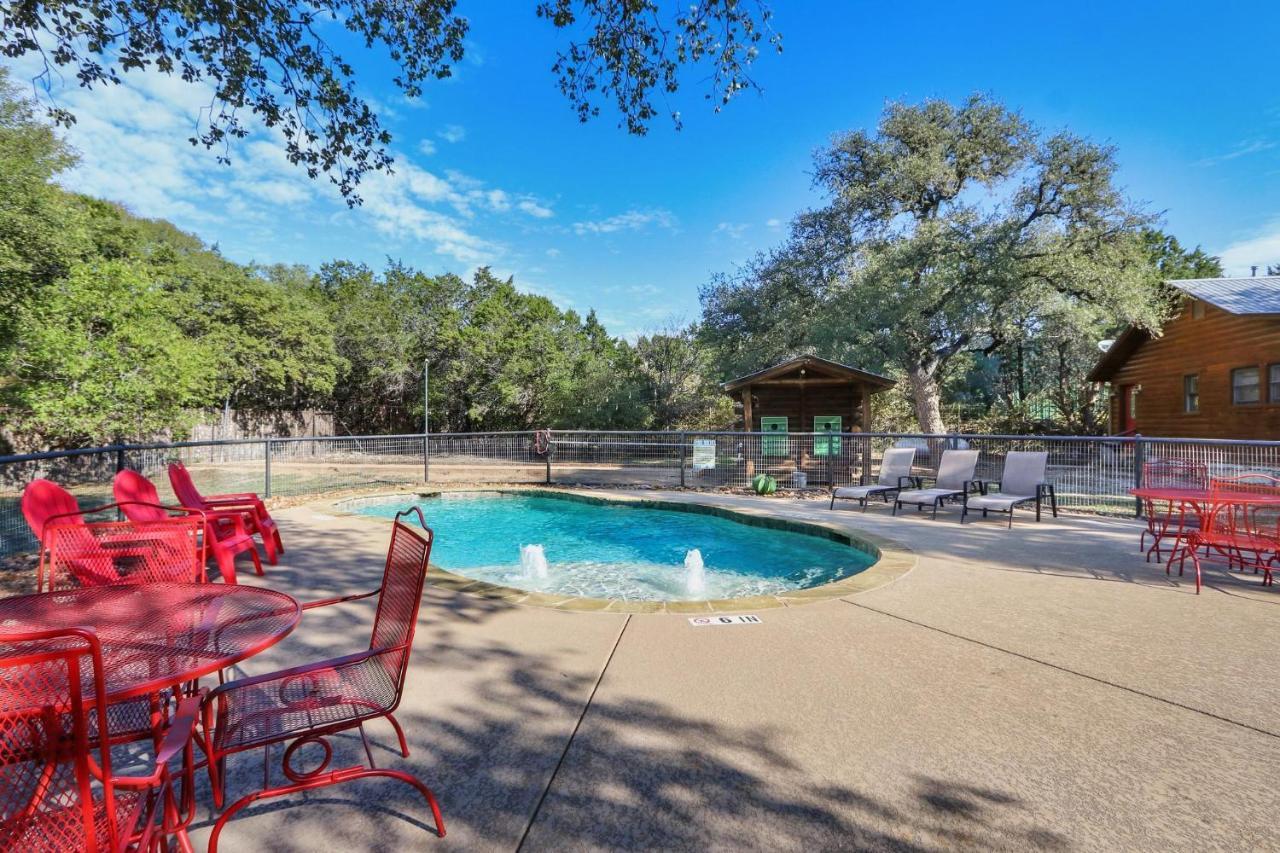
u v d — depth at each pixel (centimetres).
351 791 229
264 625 220
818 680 325
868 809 216
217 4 604
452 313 3375
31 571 572
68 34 609
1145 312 1656
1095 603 457
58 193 1389
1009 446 1317
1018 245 1894
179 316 2352
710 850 196
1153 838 199
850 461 1202
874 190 2039
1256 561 533
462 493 1208
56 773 139
